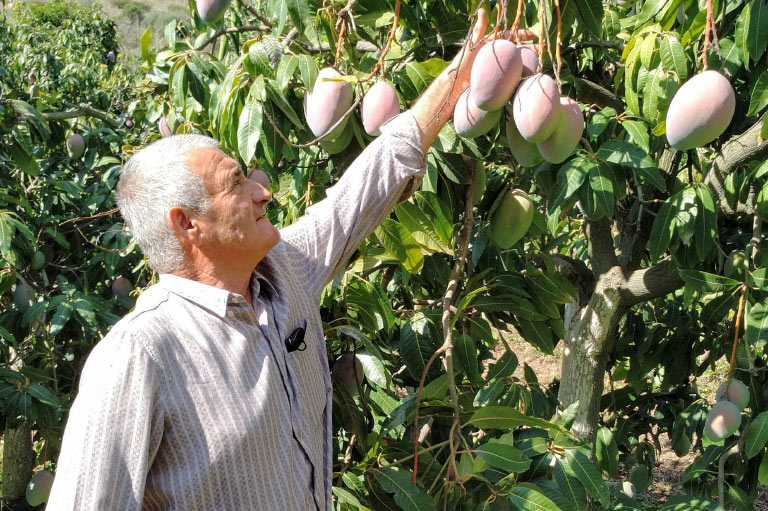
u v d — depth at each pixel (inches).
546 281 86.4
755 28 65.4
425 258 88.8
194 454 41.3
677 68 68.0
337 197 56.8
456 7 76.0
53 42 384.8
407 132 58.7
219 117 77.5
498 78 56.1
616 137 94.3
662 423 132.4
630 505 82.0
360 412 83.3
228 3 84.2
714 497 108.3
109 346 40.9
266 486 42.8
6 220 122.8
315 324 52.9
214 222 44.3
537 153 62.9
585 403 101.5
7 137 139.5
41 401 120.6
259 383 43.2
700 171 106.8
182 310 43.1
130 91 255.4
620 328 135.4
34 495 144.3
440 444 71.3
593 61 95.7
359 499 75.3
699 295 98.0
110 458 39.2
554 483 73.0
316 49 82.0
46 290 149.7
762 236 100.2
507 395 83.3
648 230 105.2
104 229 155.1
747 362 104.5
